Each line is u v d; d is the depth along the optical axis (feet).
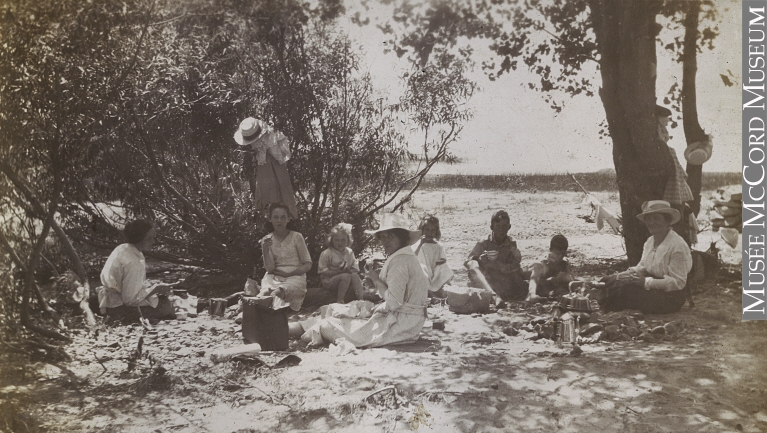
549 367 14.69
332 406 12.74
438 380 13.97
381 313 16.85
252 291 21.52
